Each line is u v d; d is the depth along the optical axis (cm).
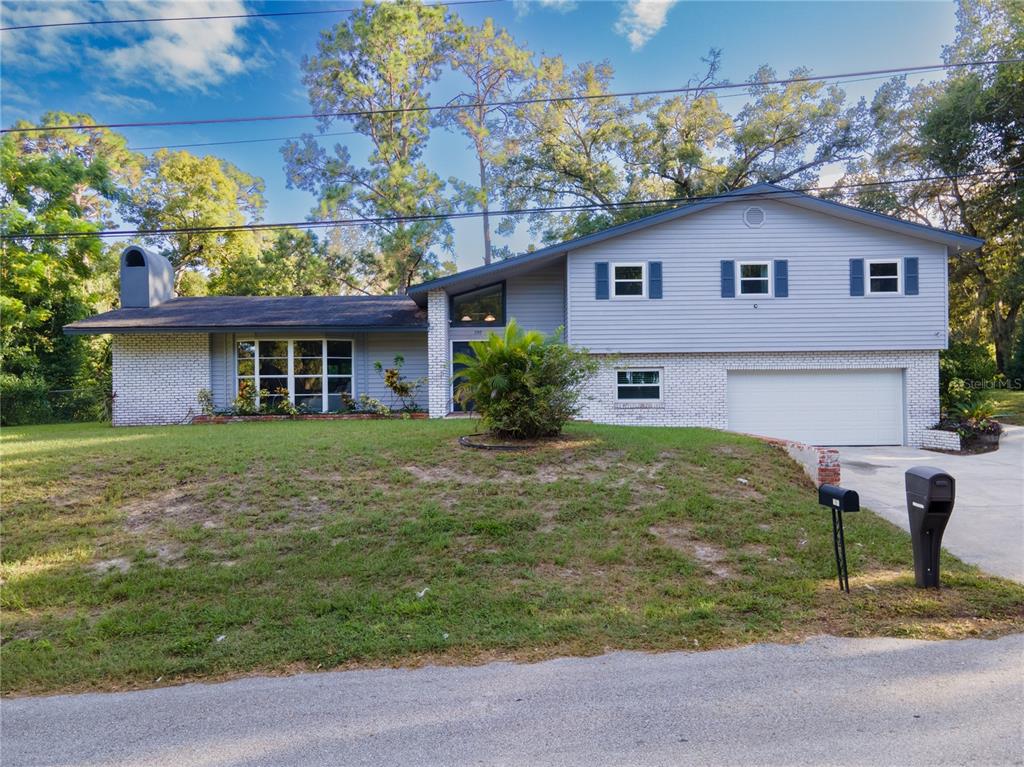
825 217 1642
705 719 327
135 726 335
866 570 575
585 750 300
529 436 974
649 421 1666
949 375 1736
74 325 1656
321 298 2186
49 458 899
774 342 1648
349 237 3294
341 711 345
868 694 352
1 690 386
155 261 2011
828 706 339
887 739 305
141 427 1488
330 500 732
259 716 342
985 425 1571
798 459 912
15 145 2447
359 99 3003
